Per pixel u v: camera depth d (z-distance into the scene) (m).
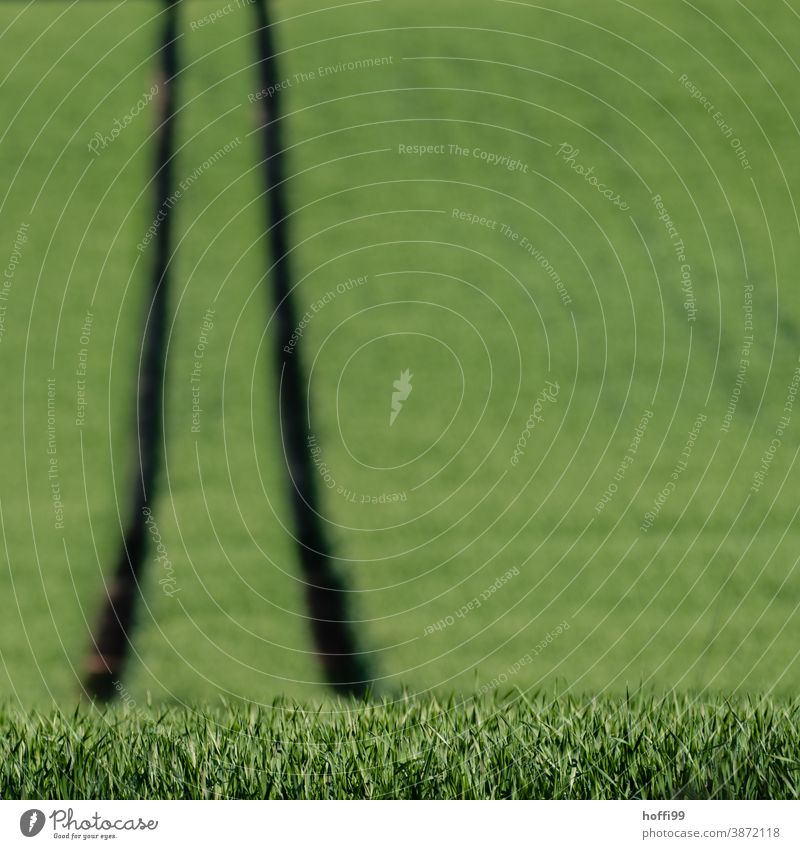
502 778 3.01
